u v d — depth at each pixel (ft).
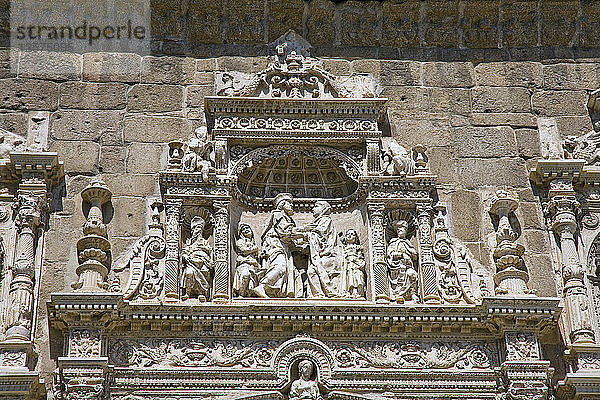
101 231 138.00
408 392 131.95
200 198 140.97
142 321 132.46
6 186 141.28
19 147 143.95
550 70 154.51
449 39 155.02
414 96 151.23
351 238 141.59
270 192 146.00
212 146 144.66
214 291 135.54
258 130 145.07
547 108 152.15
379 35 154.40
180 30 152.97
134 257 137.69
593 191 145.89
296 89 148.56
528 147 149.28
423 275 138.51
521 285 137.28
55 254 138.00
